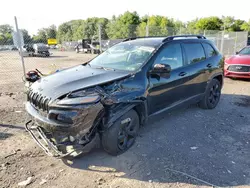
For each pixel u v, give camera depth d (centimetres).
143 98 335
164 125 436
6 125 427
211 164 304
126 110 310
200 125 438
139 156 322
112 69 370
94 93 279
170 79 390
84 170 290
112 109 296
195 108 540
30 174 280
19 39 711
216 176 278
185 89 434
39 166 297
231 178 275
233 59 891
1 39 990
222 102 604
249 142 369
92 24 4678
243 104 586
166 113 404
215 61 521
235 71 860
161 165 301
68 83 304
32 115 297
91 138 287
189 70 437
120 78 320
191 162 308
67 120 261
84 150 284
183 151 338
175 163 305
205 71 485
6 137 377
